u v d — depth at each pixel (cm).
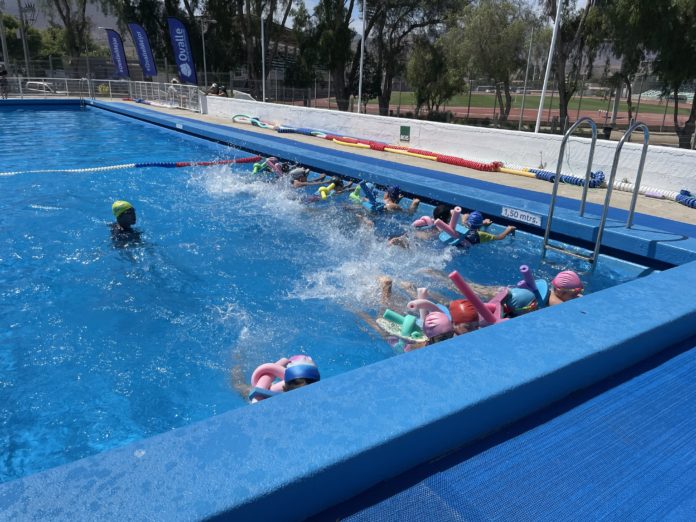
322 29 3009
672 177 759
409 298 493
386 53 3180
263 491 161
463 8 2784
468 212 762
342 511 182
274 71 3622
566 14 2373
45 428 311
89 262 565
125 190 886
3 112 2275
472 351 247
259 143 1277
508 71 2612
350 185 900
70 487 159
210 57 3412
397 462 194
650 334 280
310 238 658
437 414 199
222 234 666
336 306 474
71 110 2441
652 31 1709
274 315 456
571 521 180
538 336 265
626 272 555
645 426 230
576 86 2475
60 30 4384
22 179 954
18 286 502
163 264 563
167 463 170
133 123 1938
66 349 396
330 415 197
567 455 212
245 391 348
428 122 1174
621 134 2317
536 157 955
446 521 179
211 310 463
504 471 202
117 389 348
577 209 684
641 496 191
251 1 3303
